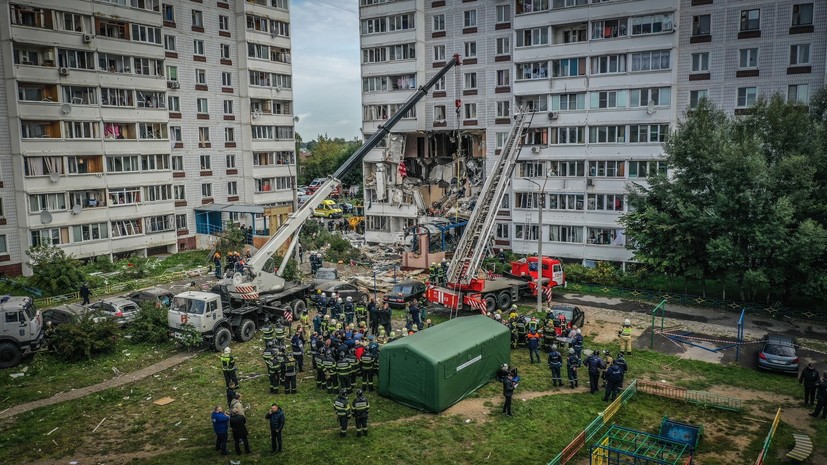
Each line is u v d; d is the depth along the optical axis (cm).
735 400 2106
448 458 1716
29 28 3928
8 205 4000
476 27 5041
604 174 4384
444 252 4484
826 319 3152
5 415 2000
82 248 4319
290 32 6066
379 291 3778
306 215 3278
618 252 4375
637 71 4188
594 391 2247
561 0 4388
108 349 2631
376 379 2356
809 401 2155
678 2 4019
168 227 4919
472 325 2411
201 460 1684
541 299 3438
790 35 3906
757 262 3234
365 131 5578
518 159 4666
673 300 3566
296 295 3238
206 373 2392
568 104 4462
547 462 1703
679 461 1716
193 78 5306
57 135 4153
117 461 1681
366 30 5416
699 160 3425
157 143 4759
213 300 2647
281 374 2269
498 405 2123
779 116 3369
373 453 1733
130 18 4494
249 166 5791
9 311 2412
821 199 3167
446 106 5259
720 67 4138
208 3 5394
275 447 1733
